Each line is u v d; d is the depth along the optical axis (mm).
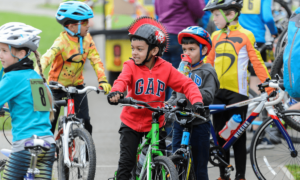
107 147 15539
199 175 9734
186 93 9039
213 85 9859
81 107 12234
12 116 8234
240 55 11555
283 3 19031
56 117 11922
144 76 9117
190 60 9844
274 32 16156
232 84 11586
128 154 9094
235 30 11711
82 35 11641
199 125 9672
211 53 12031
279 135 12328
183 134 8906
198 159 9750
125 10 23266
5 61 8172
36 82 8266
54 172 12141
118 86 8586
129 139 9164
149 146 8641
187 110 8383
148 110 9102
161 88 9211
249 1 16156
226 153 11430
